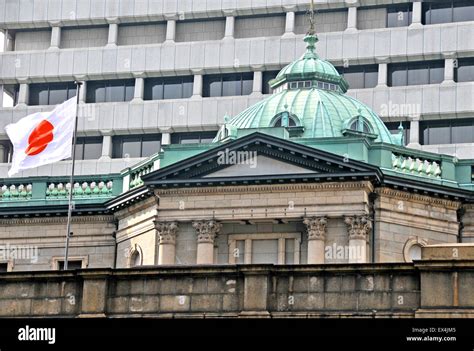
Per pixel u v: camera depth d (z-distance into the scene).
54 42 136.88
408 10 129.25
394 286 49.53
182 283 51.53
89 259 84.75
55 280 52.84
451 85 125.00
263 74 131.50
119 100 134.88
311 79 88.19
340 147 78.94
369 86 128.12
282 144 76.88
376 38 127.69
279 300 50.38
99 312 51.81
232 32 132.62
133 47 134.12
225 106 130.12
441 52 126.12
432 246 50.28
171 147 81.62
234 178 77.50
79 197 85.94
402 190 78.06
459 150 122.62
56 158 77.81
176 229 78.62
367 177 75.88
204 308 51.03
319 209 76.56
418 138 124.81
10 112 134.88
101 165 130.38
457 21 127.94
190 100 131.12
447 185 79.75
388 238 77.44
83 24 136.50
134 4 135.00
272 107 85.25
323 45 128.62
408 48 126.75
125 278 52.09
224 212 77.88
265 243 78.06
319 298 50.09
